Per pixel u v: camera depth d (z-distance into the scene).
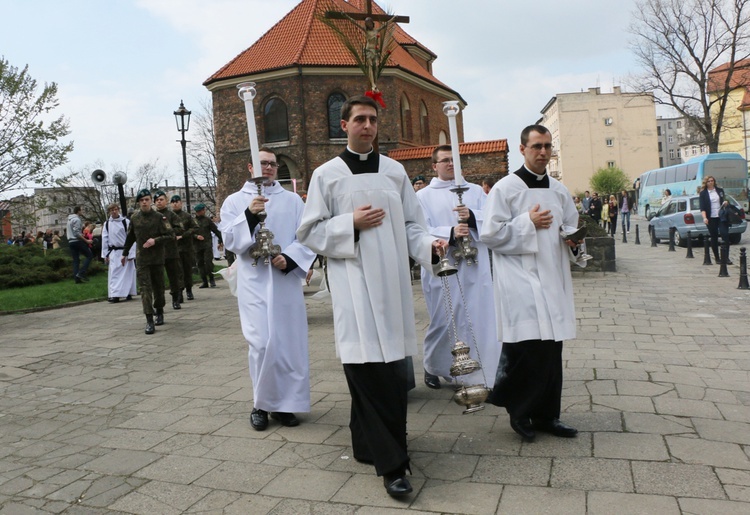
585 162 88.75
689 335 7.45
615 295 10.77
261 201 4.85
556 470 3.79
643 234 30.39
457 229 4.71
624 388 5.37
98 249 20.12
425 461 4.07
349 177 3.96
